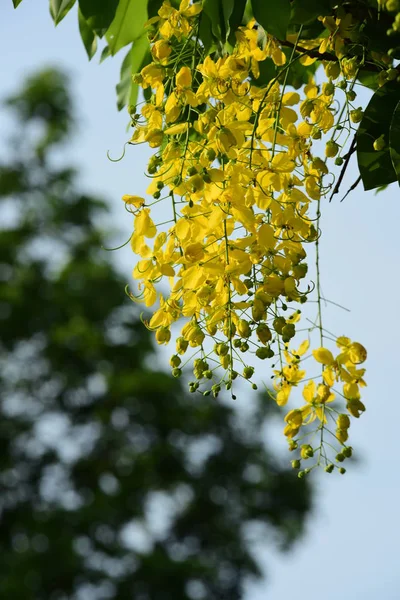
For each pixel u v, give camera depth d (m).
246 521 15.88
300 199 1.97
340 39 2.09
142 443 15.20
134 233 2.05
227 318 2.00
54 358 15.16
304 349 2.05
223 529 15.35
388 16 2.06
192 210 1.99
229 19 2.17
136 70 2.78
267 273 1.96
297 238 1.97
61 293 15.51
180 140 2.23
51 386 15.21
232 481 15.63
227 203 1.96
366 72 2.41
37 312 15.30
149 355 15.78
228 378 2.00
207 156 1.95
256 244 1.97
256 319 1.94
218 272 1.96
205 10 2.17
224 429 15.72
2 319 15.12
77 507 14.00
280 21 2.08
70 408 15.21
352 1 2.08
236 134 1.96
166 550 15.07
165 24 2.19
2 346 15.16
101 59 2.96
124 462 14.93
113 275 15.97
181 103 2.09
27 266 15.85
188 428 15.33
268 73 2.45
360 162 2.06
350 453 2.00
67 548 12.91
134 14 2.55
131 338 15.66
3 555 12.79
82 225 16.80
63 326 15.41
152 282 2.07
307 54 2.14
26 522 13.59
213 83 2.04
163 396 14.96
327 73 2.08
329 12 2.09
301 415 2.04
